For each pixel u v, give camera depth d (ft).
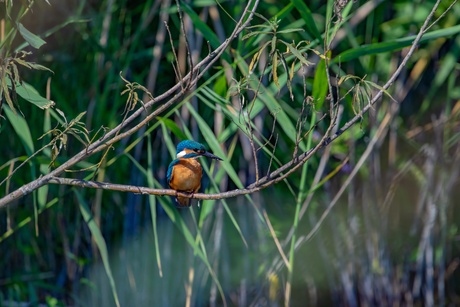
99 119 34.53
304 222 38.50
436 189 39.22
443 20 37.42
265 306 37.55
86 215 28.91
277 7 35.58
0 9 27.53
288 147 37.47
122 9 37.70
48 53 36.68
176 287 37.73
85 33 36.65
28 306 36.88
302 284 38.83
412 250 39.81
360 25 37.86
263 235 37.88
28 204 37.55
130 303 37.83
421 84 39.34
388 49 27.71
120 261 38.09
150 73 36.24
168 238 37.96
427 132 39.14
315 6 36.73
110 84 35.24
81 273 38.40
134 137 36.94
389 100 37.09
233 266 38.17
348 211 38.68
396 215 39.75
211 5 35.01
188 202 26.04
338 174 38.27
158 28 38.01
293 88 35.96
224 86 29.25
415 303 39.68
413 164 39.11
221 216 37.09
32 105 35.29
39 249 38.42
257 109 28.37
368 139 38.29
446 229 39.78
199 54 35.86
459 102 38.63
